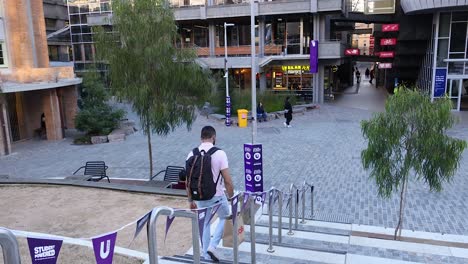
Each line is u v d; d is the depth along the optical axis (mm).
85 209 9328
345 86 49125
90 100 22266
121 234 7750
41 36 23969
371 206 11281
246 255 6977
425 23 34281
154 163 16516
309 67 34969
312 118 27000
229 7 34750
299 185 13203
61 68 23438
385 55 38750
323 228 9484
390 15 38938
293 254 6980
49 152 19469
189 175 5582
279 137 21031
